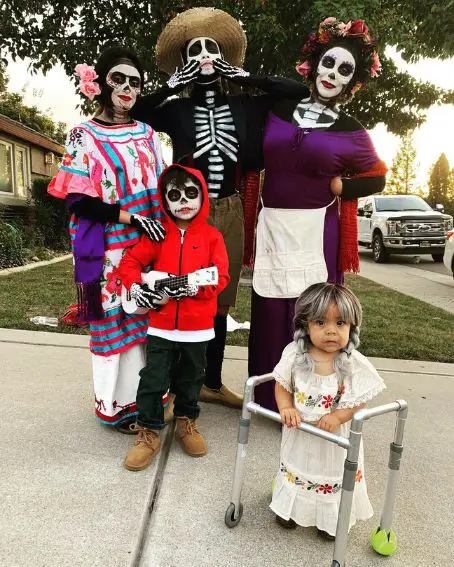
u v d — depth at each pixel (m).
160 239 2.66
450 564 2.05
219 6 6.20
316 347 2.12
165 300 2.58
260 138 3.08
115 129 2.81
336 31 2.89
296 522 2.12
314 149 2.83
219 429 3.12
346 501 1.79
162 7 6.53
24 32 7.64
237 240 3.14
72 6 7.44
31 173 16.64
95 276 2.76
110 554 1.98
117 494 2.37
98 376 2.92
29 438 2.86
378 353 5.00
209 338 2.76
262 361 3.12
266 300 3.04
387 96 10.34
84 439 2.87
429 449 3.01
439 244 14.01
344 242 3.08
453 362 4.88
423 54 6.54
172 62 3.39
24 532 2.08
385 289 9.23
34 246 12.73
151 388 2.66
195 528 2.17
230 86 3.31
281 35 6.12
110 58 2.78
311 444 2.08
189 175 2.59
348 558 2.05
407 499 2.49
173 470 2.62
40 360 4.19
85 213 2.71
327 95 2.93
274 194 2.98
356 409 2.05
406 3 6.47
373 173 2.97
